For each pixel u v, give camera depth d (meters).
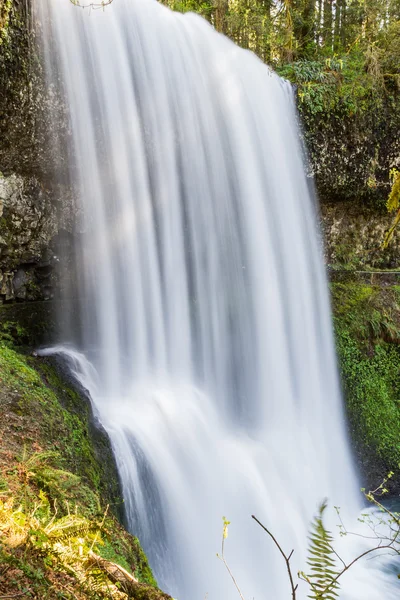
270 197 10.65
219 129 9.75
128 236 8.48
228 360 9.82
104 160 8.23
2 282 7.75
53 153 7.74
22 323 7.64
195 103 9.39
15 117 7.17
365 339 12.73
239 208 10.00
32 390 5.38
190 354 9.27
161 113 8.83
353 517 9.48
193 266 9.41
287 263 10.99
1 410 4.77
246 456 8.25
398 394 12.59
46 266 8.37
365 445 11.51
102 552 3.43
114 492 5.21
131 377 8.17
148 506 5.88
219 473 7.39
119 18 8.38
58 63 7.54
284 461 8.98
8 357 5.89
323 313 12.07
